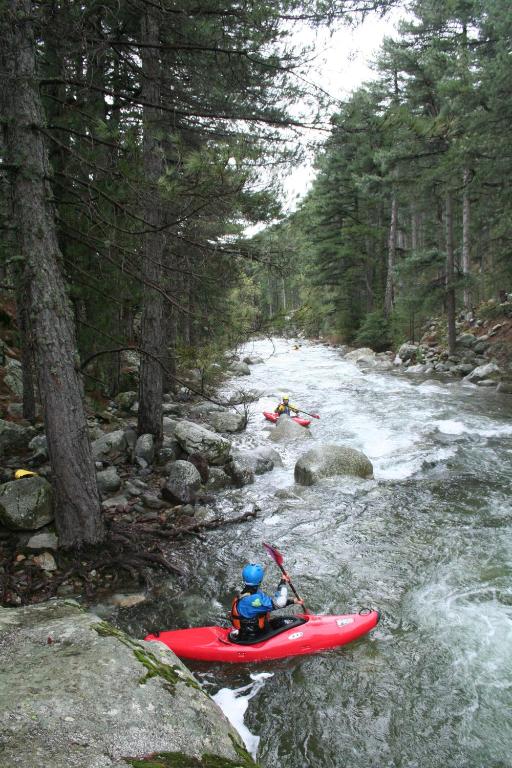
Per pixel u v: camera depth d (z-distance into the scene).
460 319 26.98
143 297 8.97
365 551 7.41
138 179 6.09
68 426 6.37
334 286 35.59
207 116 7.29
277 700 4.74
